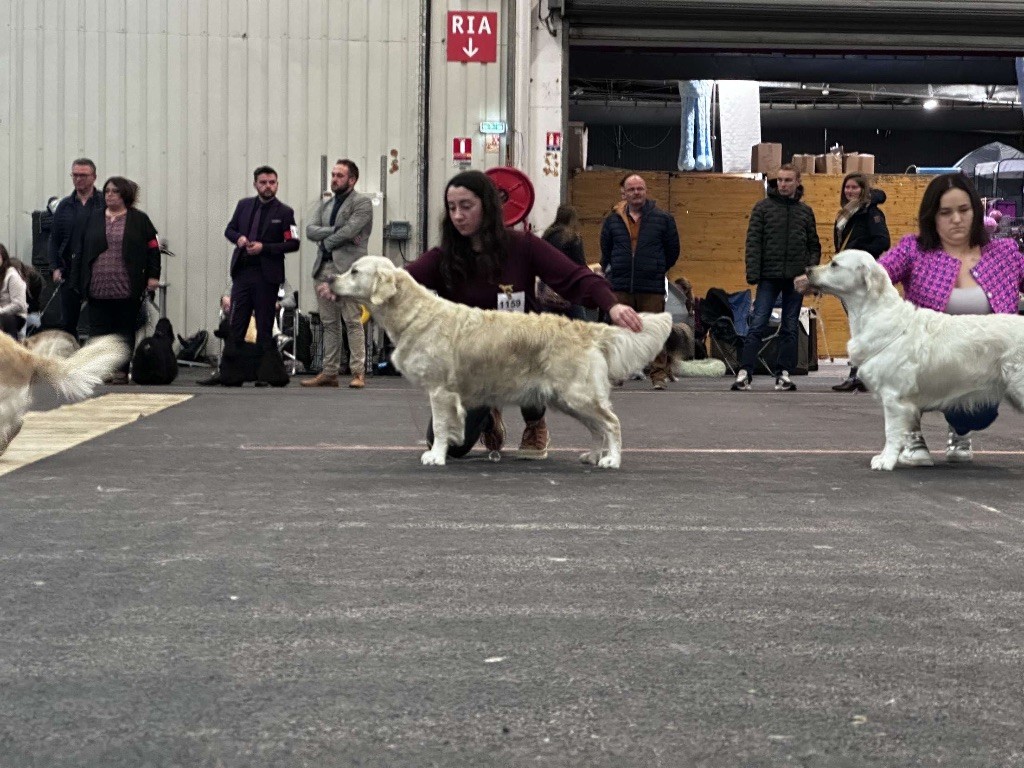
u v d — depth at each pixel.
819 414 10.01
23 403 6.44
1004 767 2.48
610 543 4.55
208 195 15.32
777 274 12.61
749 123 25.95
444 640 3.30
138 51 15.19
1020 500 5.58
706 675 3.03
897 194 21.52
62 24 15.12
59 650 3.20
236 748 2.56
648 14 15.86
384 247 15.45
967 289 6.85
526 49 15.48
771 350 16.72
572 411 6.57
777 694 2.90
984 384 6.47
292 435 8.05
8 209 15.18
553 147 15.81
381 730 2.66
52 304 14.47
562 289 6.84
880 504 5.46
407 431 8.34
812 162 21.58
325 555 4.31
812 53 16.88
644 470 6.53
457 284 6.89
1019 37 16.50
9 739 2.60
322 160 15.36
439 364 6.47
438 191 15.50
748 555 4.37
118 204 12.50
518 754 2.54
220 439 7.79
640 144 34.78
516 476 6.24
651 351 6.59
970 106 31.30
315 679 2.98
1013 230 20.88
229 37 15.23
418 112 15.34
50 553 4.32
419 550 4.40
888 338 6.50
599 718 2.73
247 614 3.54
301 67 15.30
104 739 2.60
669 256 12.93
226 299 13.91
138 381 12.66
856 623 3.50
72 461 6.70
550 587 3.88
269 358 12.55
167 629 3.39
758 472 6.48
